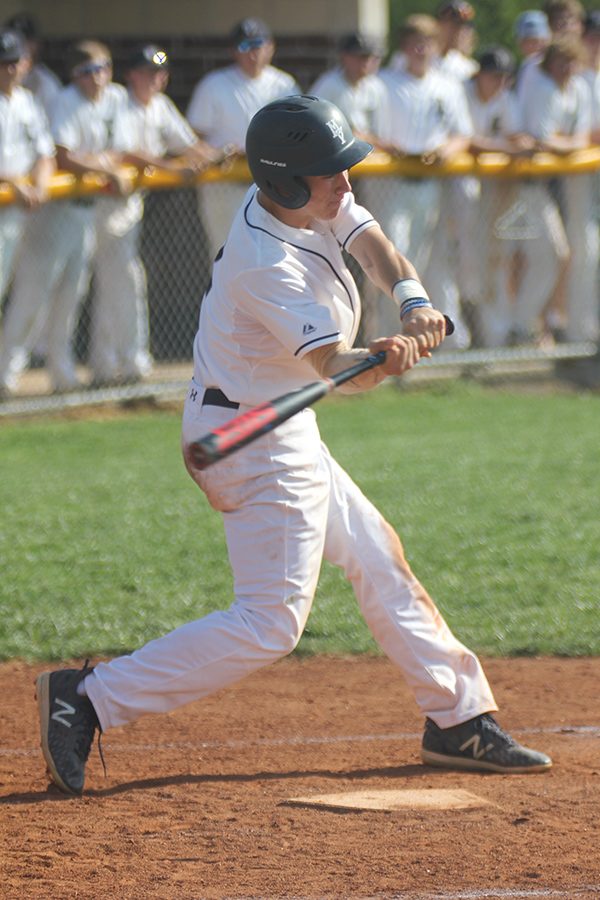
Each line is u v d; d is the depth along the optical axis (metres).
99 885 11.84
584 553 25.33
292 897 11.45
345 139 13.20
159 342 42.69
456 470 32.03
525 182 42.19
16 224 36.16
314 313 13.16
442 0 61.06
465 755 15.35
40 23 49.34
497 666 20.20
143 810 13.98
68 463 33.38
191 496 29.98
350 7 47.88
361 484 30.56
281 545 13.96
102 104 37.19
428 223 40.84
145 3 49.22
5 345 38.03
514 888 11.57
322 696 18.97
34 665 20.47
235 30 38.88
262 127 13.16
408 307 13.84
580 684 19.30
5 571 24.47
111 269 38.88
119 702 14.42
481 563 24.77
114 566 24.73
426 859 12.32
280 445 13.82
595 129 43.44
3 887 11.80
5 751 16.56
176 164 38.53
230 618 14.22
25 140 35.97
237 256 13.44
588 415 39.09
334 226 14.33
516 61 63.09
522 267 43.31
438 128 40.38
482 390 42.66
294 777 15.21
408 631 15.21
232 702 18.70
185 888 11.73
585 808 13.75
